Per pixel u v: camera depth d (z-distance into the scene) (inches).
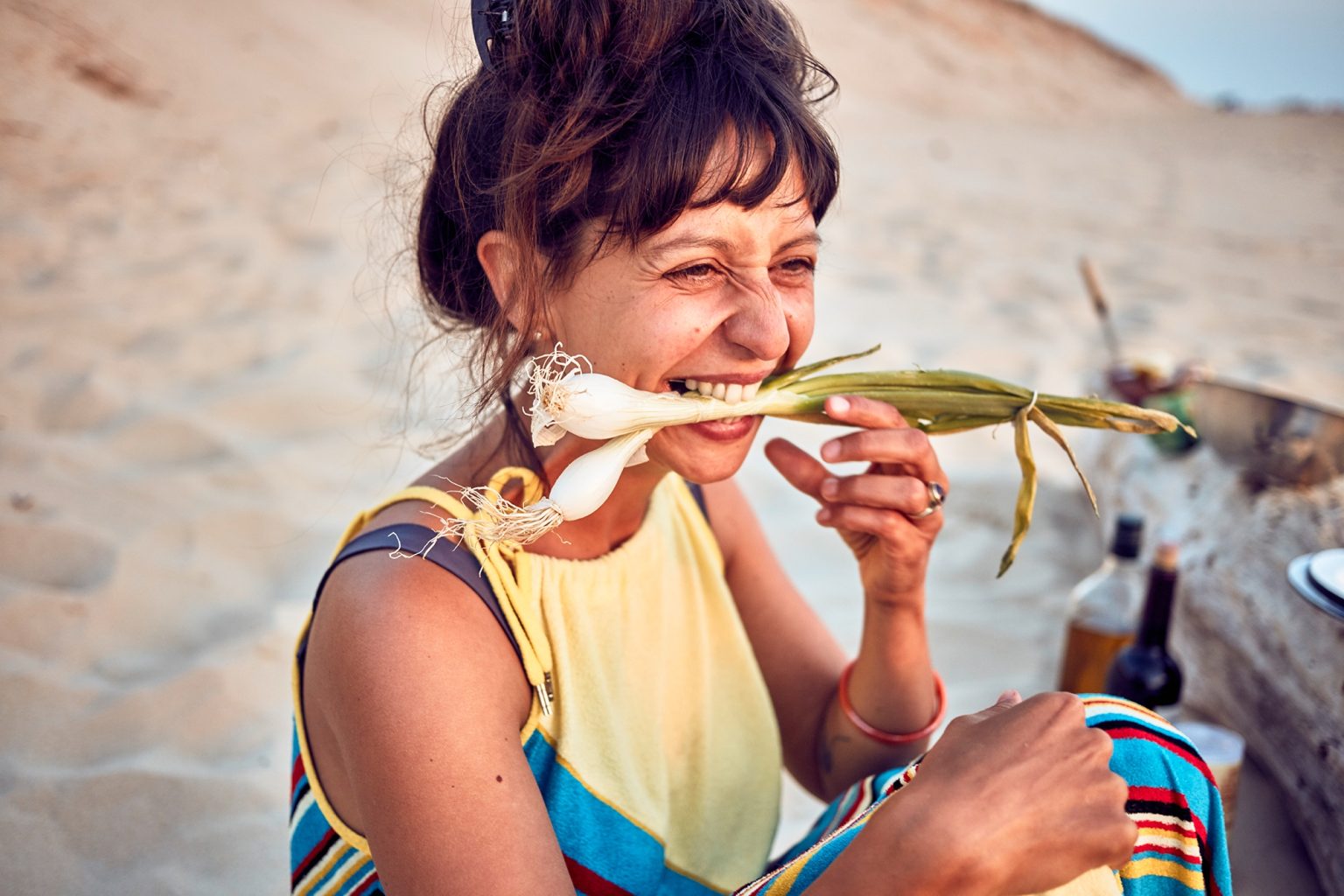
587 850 47.4
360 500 127.3
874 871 37.7
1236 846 81.1
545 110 43.3
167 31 410.9
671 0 42.2
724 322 44.3
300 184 295.3
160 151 312.5
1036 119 973.8
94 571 108.2
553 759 47.7
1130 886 43.4
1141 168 578.6
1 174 266.4
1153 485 119.9
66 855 75.4
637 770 51.3
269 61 431.8
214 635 101.7
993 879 37.3
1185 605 102.8
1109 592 91.4
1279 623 86.1
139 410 144.7
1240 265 319.0
